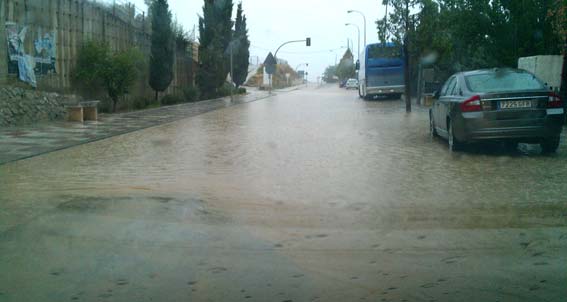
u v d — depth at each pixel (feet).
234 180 29.30
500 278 15.74
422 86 100.27
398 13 81.76
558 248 18.21
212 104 108.17
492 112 34.47
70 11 69.72
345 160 35.86
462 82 38.22
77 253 17.75
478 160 35.06
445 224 20.93
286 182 28.73
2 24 54.70
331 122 65.36
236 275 15.99
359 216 22.13
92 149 41.81
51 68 65.41
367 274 16.07
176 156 38.04
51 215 22.20
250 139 48.06
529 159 35.12
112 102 80.79
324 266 16.71
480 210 22.84
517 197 24.94
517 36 63.57
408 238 19.33
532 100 34.32
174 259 17.26
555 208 23.03
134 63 78.33
